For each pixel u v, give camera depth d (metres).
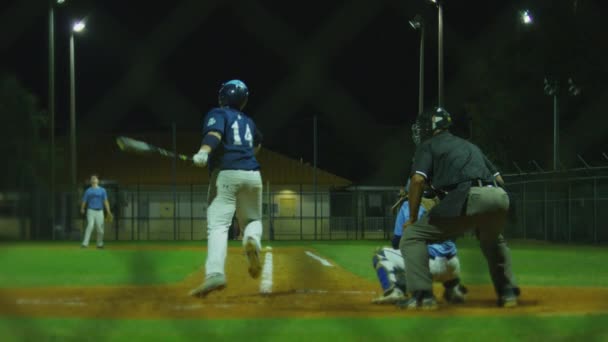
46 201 43.47
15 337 6.94
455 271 11.42
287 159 66.31
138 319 8.09
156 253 28.00
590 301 11.39
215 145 11.72
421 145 10.49
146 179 63.50
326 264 22.53
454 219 10.21
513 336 7.13
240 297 11.93
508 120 54.41
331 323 7.82
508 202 10.38
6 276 15.34
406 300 10.20
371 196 64.94
